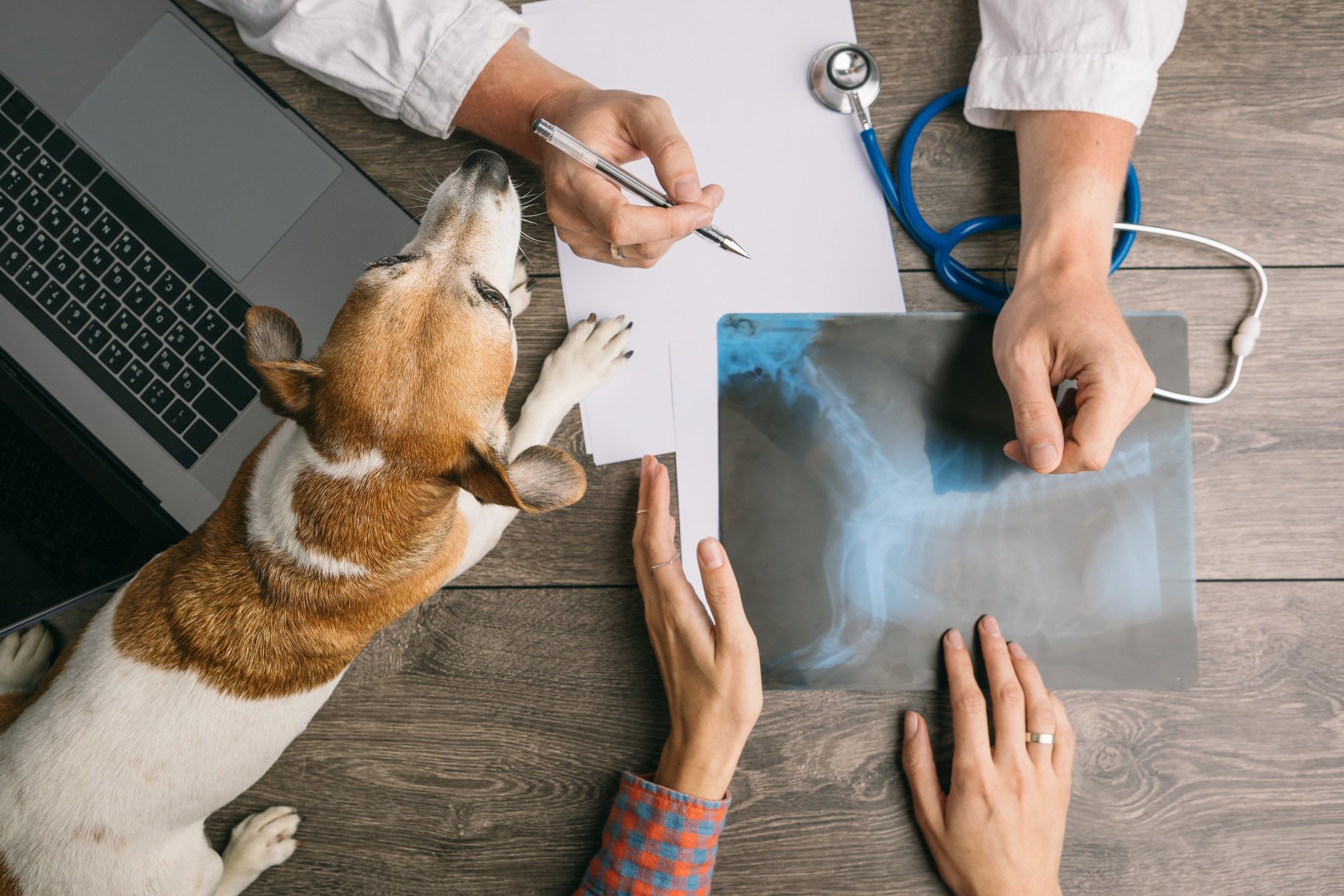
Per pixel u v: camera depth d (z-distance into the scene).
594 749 1.03
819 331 1.02
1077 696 1.02
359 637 0.95
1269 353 1.03
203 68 1.00
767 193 1.04
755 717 0.96
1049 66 0.95
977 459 1.02
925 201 1.04
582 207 0.91
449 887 1.02
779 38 1.04
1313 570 1.02
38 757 0.90
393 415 0.85
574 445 1.04
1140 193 1.04
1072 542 1.01
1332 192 1.03
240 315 0.98
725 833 1.02
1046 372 0.90
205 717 0.91
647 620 1.00
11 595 0.97
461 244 0.89
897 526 1.02
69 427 0.98
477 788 1.03
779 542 1.02
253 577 0.92
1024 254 0.95
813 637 1.01
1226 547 1.02
